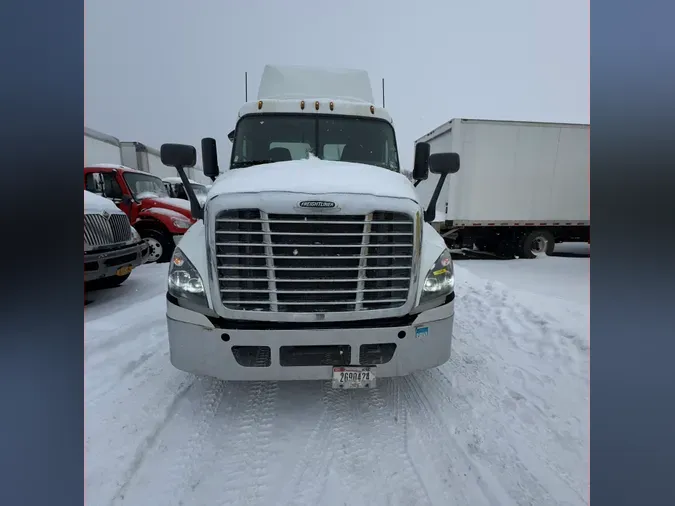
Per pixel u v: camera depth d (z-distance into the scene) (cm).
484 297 576
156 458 234
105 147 1109
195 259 257
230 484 215
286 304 247
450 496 206
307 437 255
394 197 250
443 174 339
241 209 239
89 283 652
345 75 453
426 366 265
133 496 205
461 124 1012
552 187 1059
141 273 793
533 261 1071
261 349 253
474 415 277
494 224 1052
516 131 1026
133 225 889
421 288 264
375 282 254
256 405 292
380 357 261
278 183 255
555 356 369
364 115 411
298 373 252
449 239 1160
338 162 349
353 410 286
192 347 252
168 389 312
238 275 246
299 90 435
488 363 360
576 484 212
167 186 1256
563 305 513
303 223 241
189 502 203
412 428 263
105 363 352
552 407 285
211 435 257
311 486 214
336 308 252
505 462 230
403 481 217
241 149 399
